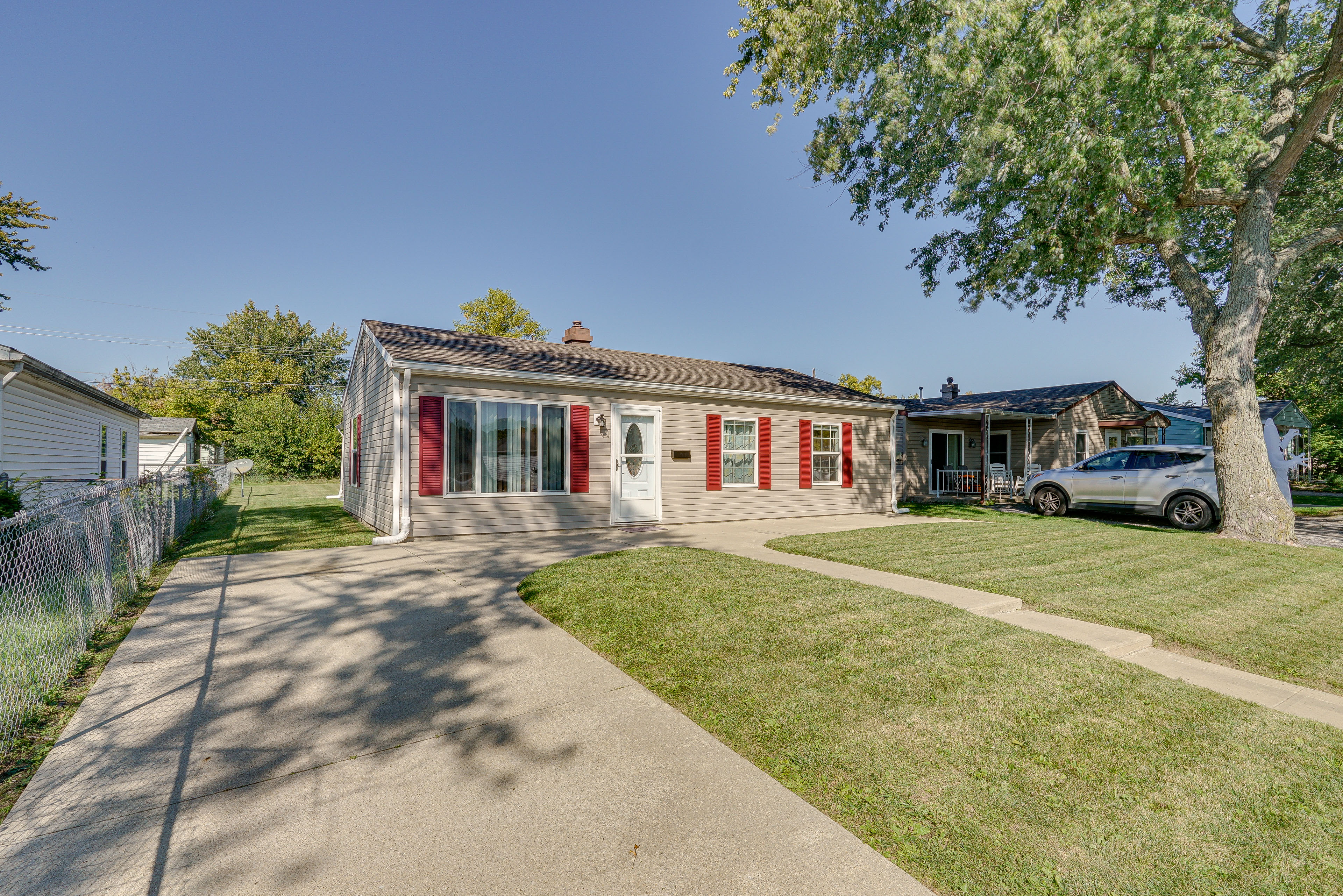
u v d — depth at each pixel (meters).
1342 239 10.05
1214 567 7.45
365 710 3.39
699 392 12.14
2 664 3.49
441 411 9.55
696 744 3.05
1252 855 2.26
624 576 6.26
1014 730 3.20
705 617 4.89
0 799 2.52
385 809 2.47
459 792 2.60
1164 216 10.12
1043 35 9.05
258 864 2.13
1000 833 2.36
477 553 8.12
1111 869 2.17
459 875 2.08
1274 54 10.36
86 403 13.32
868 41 11.51
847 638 4.45
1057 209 10.88
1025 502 17.33
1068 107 9.59
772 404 13.45
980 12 9.34
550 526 10.56
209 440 36.44
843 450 14.60
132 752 2.90
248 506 16.08
